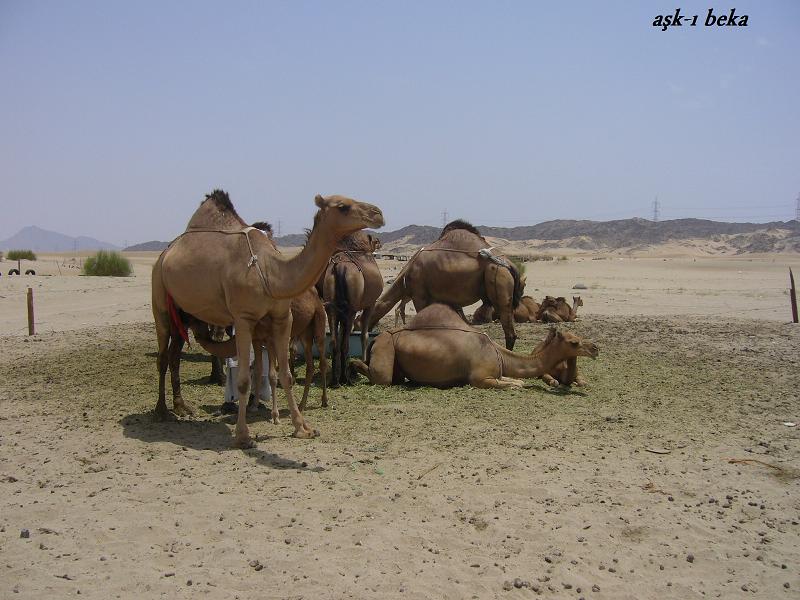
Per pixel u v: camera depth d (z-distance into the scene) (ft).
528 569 17.26
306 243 26.03
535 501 21.24
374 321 45.96
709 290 105.70
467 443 26.66
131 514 20.01
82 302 79.30
